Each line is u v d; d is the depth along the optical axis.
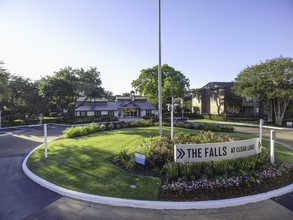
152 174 5.57
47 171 6.26
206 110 38.69
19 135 16.47
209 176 5.02
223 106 33.06
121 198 4.27
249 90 22.50
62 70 29.22
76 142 11.20
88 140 11.66
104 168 6.19
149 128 17.20
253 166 5.45
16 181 5.74
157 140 8.10
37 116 29.98
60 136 15.49
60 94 26.31
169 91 34.78
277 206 4.04
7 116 29.97
